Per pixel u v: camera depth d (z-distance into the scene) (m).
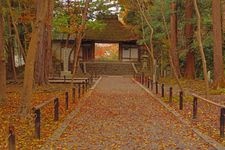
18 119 15.66
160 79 42.44
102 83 41.47
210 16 36.31
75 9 39.09
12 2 31.22
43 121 15.47
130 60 66.25
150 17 40.50
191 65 43.00
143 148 10.86
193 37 40.69
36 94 26.84
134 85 38.56
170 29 42.25
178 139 12.16
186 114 17.72
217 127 14.26
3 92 20.11
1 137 12.54
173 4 40.62
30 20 27.45
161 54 48.12
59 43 61.41
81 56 66.38
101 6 46.53
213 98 24.06
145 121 15.87
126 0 36.97
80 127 14.35
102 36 65.56
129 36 65.00
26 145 11.26
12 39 41.16
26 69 16.03
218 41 28.58
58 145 11.16
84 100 23.88
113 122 15.57
